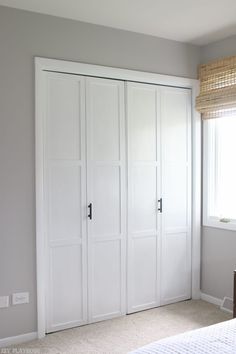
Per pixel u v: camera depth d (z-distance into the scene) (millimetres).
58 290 3094
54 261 3074
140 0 2711
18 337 2891
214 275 3711
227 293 3568
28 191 2912
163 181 3621
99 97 3250
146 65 3443
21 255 2898
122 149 3373
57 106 3053
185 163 3762
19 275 2893
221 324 1885
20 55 2855
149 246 3562
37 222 2934
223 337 1693
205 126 3766
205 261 3816
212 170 3781
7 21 2803
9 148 2832
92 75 3193
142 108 3484
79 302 3188
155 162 3562
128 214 3416
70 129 3115
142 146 3486
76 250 3172
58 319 3096
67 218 3123
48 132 3020
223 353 1534
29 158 2910
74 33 3072
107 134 3293
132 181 3434
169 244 3693
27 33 2879
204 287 3826
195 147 3771
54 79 3039
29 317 2936
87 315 3223
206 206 3787
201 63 3787
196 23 3172
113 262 3355
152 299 3592
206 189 3779
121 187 3375
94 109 3223
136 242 3486
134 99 3436
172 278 3717
